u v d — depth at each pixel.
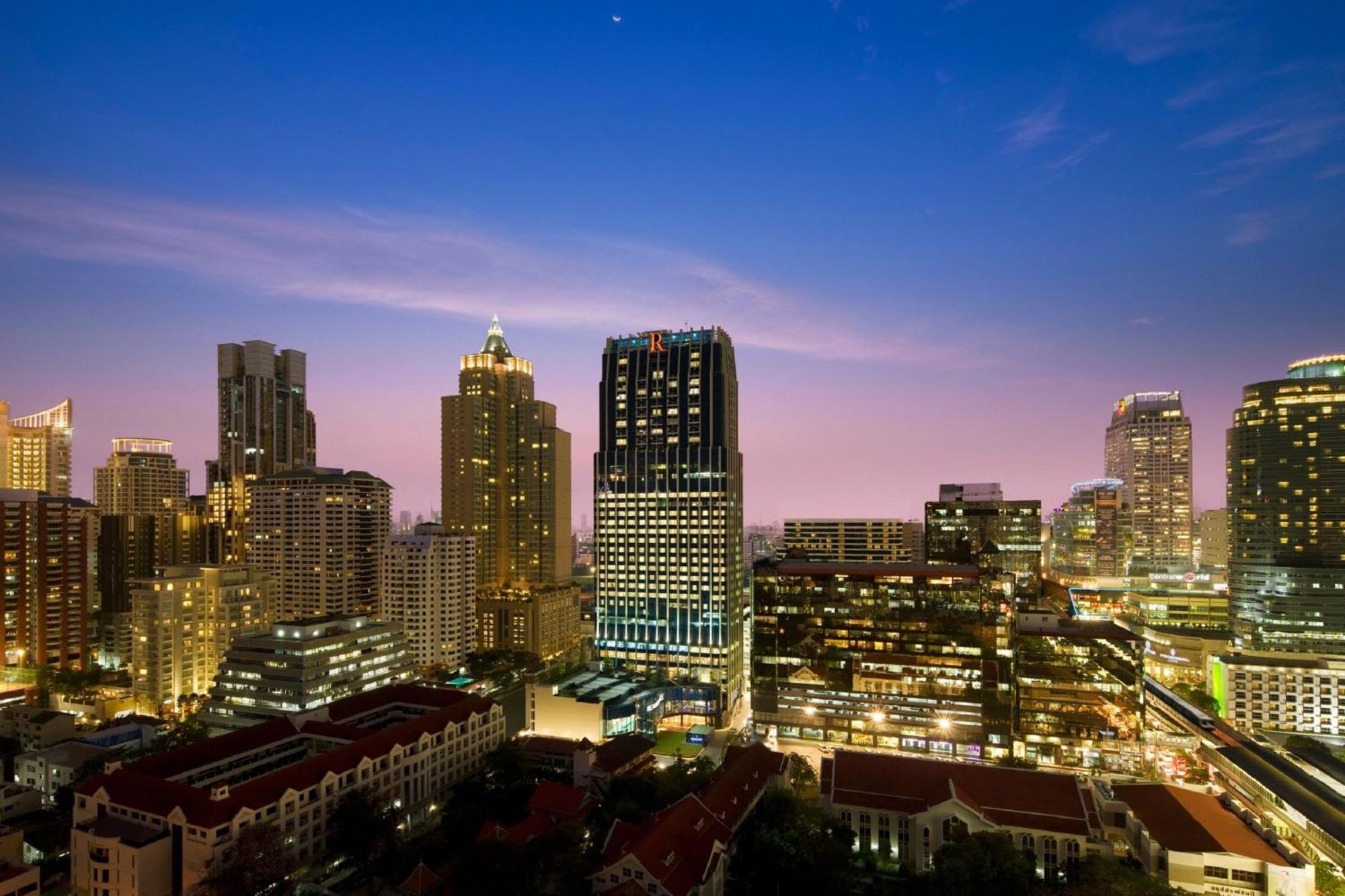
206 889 113.38
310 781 136.88
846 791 140.12
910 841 130.75
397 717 198.88
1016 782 136.00
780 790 139.25
